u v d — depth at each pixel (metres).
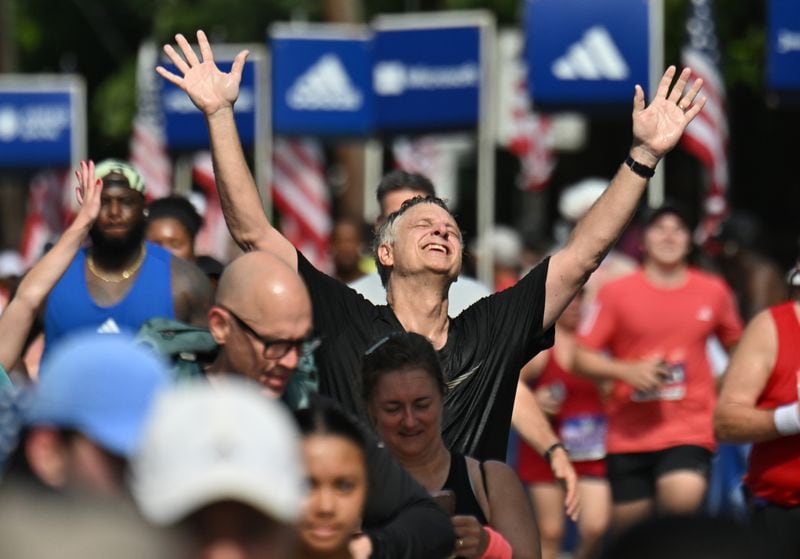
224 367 11.77
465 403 14.34
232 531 7.20
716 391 23.41
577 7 31.17
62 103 45.22
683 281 23.39
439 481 12.65
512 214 71.12
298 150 40.91
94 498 7.16
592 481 24.16
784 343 17.44
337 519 9.95
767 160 60.28
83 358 7.85
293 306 11.40
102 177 18.05
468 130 35.12
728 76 52.38
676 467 22.89
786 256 59.56
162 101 38.19
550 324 14.91
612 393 23.33
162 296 18.16
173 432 7.14
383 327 14.41
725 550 6.90
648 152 14.93
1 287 29.72
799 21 30.58
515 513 12.66
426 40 35.19
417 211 14.66
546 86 31.36
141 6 71.12
